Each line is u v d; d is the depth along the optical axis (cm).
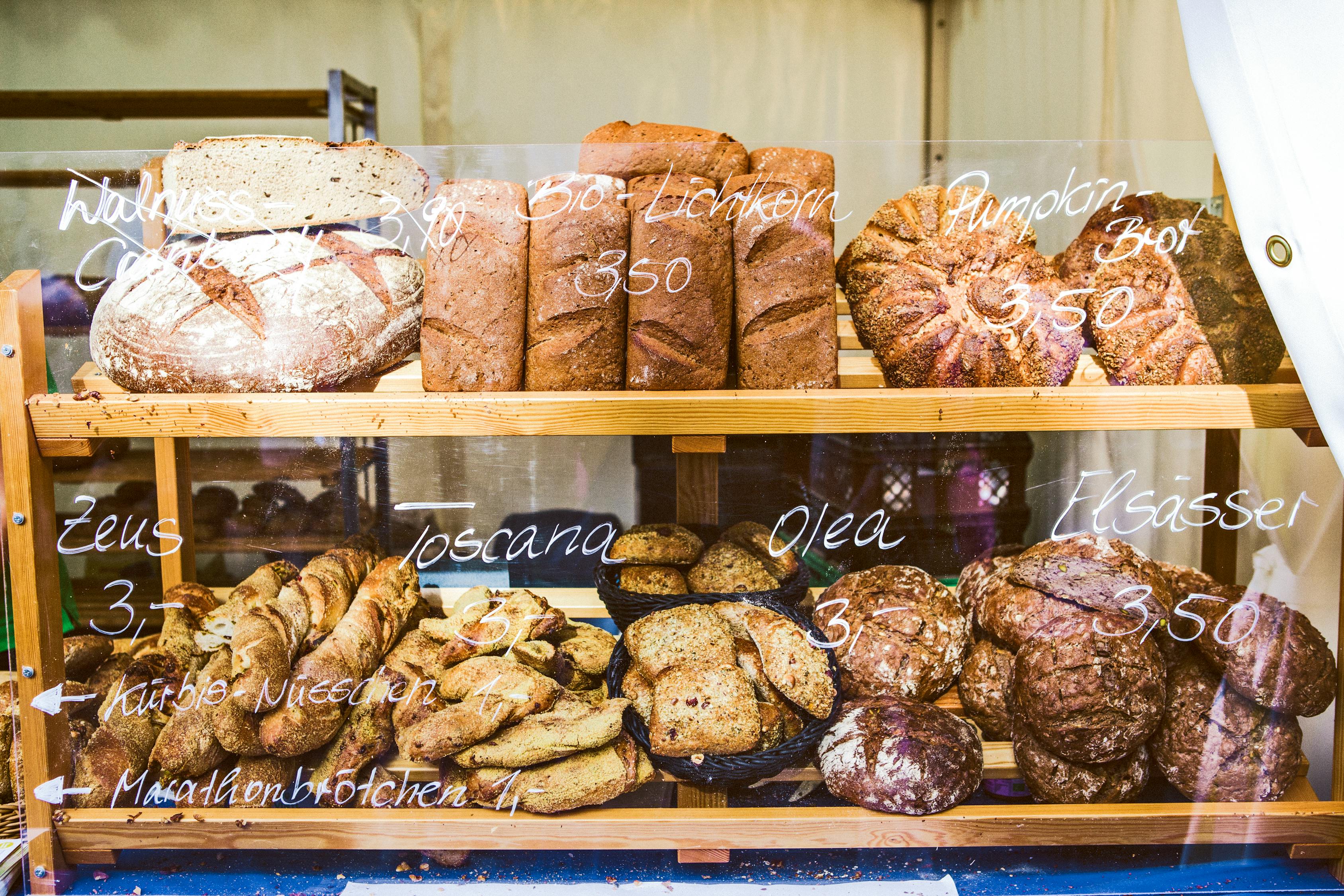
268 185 109
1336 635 122
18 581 109
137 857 115
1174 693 119
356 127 214
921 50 234
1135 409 107
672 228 108
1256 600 118
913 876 112
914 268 114
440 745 105
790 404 107
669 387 111
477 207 110
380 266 115
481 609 117
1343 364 95
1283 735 115
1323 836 112
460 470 120
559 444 119
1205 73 98
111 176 110
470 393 109
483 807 111
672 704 107
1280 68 92
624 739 113
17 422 106
